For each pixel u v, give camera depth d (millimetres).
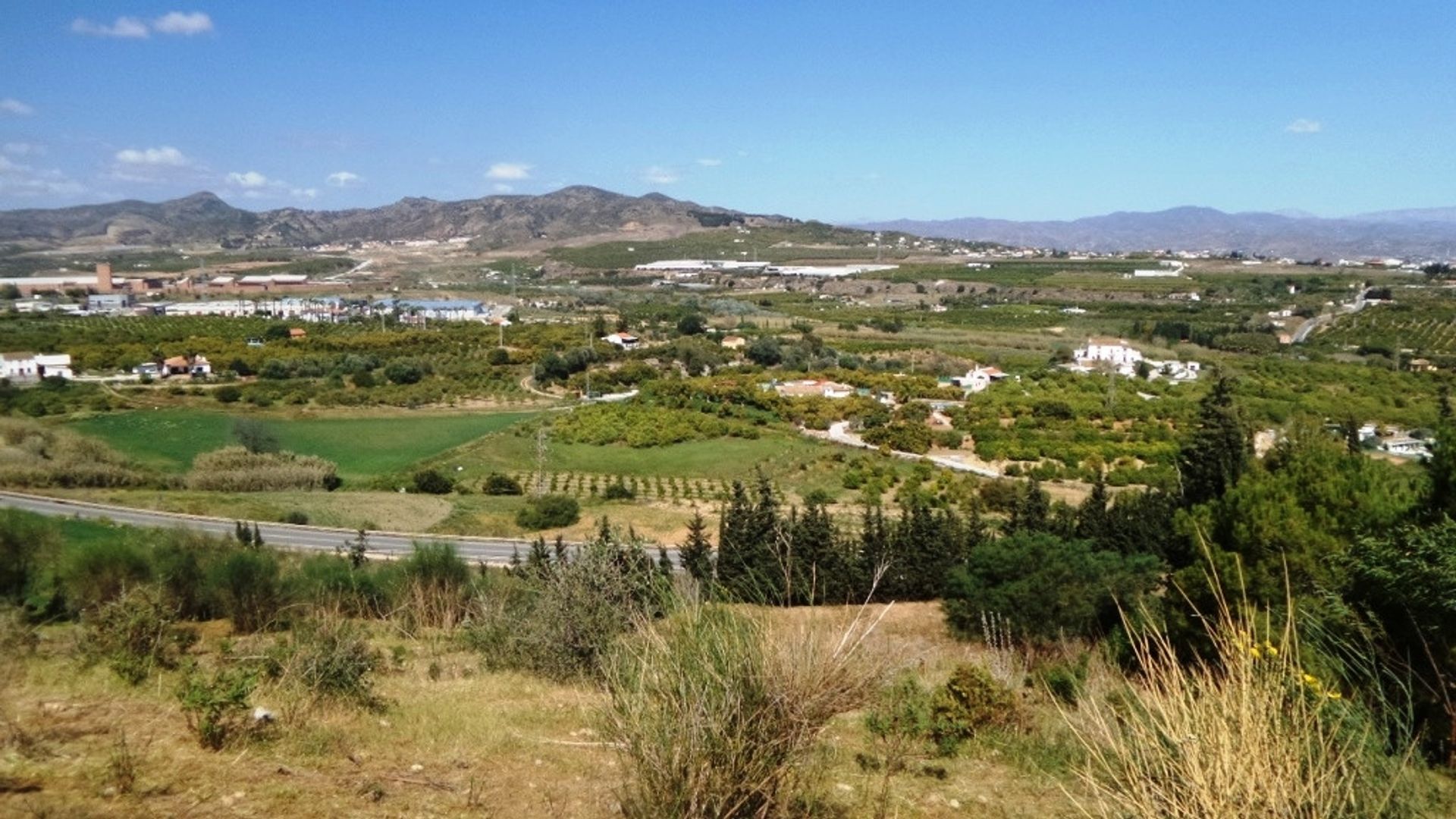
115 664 5785
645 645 3736
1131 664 7387
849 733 5273
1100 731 3701
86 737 4164
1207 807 2748
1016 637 11438
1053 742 5090
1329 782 2824
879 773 4516
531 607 7793
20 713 4520
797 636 3734
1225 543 10156
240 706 4520
